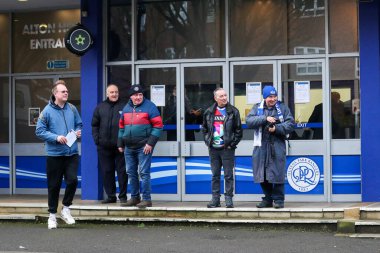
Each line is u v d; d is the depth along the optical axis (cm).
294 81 1045
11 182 1205
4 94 1221
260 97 1056
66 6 1185
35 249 760
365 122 994
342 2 1031
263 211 912
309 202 1023
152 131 952
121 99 1073
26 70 1216
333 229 873
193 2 1085
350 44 1027
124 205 971
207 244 785
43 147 1195
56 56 1208
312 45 1042
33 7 1195
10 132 1209
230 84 1066
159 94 1088
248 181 1052
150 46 1098
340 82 1030
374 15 991
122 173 1012
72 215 969
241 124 959
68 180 900
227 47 1065
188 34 1085
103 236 841
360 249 750
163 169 1078
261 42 1061
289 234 849
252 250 746
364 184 994
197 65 1077
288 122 915
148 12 1100
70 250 754
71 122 897
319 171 1029
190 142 1070
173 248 762
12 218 956
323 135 1029
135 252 742
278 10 1056
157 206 975
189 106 1079
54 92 887
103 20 1098
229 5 1070
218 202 945
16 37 1223
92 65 1081
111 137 1016
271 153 909
